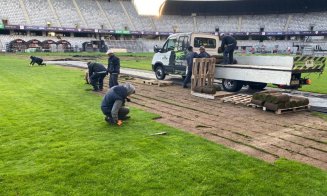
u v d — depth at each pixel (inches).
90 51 2269.9
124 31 2518.5
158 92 523.8
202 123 323.3
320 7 2454.5
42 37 2235.5
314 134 287.1
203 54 540.4
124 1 2797.7
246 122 329.1
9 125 298.7
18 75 710.5
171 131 289.7
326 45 2266.2
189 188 179.0
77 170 199.5
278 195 173.0
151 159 220.1
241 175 196.7
